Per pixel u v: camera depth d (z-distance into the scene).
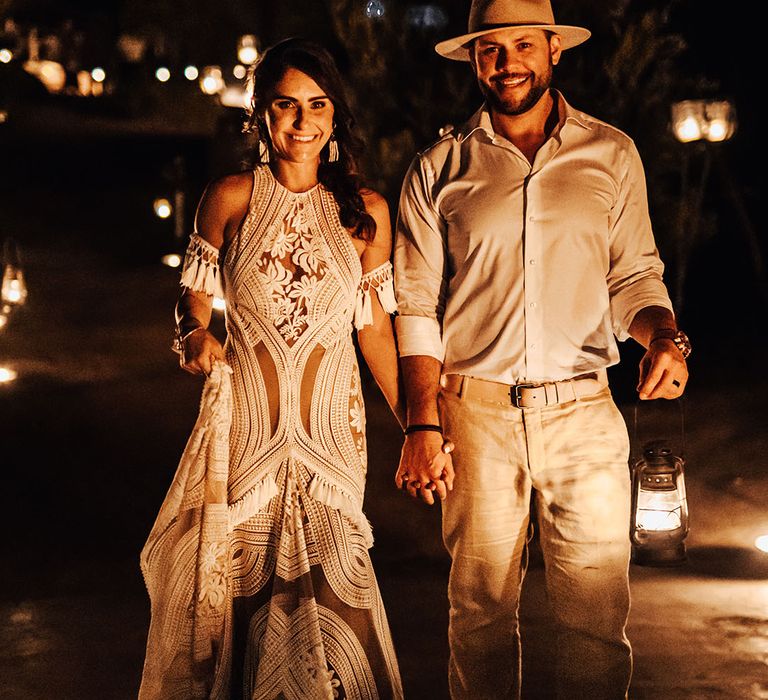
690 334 11.86
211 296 4.03
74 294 15.14
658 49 9.23
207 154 18.34
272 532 3.91
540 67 3.98
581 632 4.07
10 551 6.89
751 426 8.98
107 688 5.04
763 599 5.90
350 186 3.99
